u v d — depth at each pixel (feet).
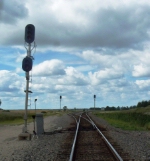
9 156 46.55
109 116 213.25
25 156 45.62
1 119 182.70
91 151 48.85
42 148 54.19
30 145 59.41
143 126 122.52
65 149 51.37
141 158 42.52
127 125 124.98
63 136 74.08
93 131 86.12
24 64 71.67
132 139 67.97
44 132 83.76
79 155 45.37
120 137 70.90
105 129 95.04
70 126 111.75
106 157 43.60
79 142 60.64
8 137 81.00
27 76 72.08
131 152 47.73
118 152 47.21
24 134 69.51
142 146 56.18
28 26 71.67
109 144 53.06
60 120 165.68
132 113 151.23
